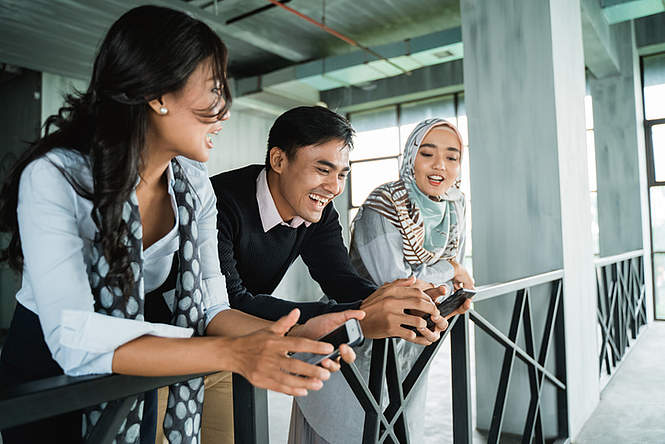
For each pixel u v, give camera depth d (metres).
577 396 2.69
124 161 0.71
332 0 6.09
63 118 0.75
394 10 6.43
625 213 6.04
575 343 2.70
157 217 0.90
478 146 2.76
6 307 6.81
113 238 0.72
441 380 3.72
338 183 1.21
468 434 1.45
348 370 1.05
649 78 6.50
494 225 2.70
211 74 0.70
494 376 2.67
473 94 2.78
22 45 6.20
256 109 8.49
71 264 0.67
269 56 7.91
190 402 0.90
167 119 0.72
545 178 2.57
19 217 0.69
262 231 1.29
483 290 1.61
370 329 1.03
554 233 2.55
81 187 0.72
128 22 0.69
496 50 2.72
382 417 1.17
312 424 1.52
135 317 0.77
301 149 1.17
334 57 6.84
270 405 3.26
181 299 0.88
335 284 1.49
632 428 2.67
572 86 2.84
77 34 6.00
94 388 0.62
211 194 1.01
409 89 8.18
